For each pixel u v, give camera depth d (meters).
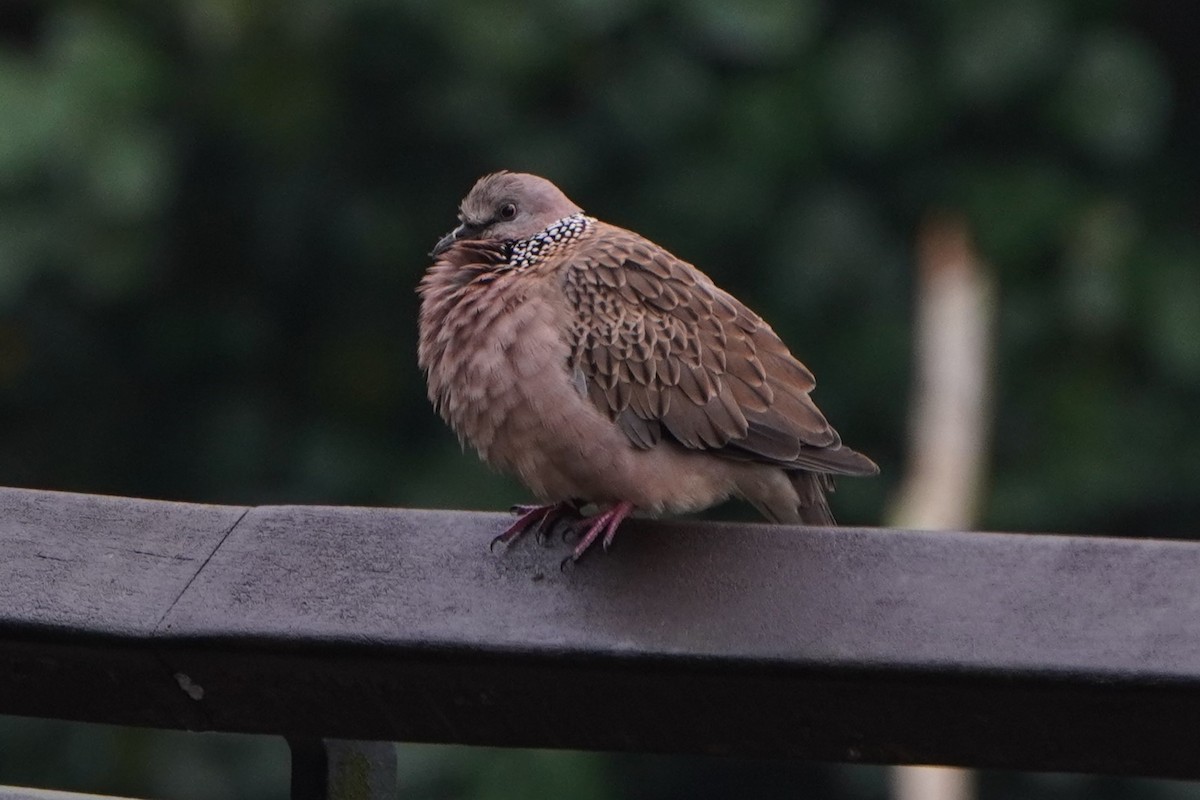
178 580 4.84
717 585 4.66
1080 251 14.62
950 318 10.63
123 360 15.09
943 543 4.60
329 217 14.91
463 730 5.01
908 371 14.69
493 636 4.62
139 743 13.44
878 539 4.64
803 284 14.71
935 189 14.91
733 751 4.95
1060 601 4.43
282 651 4.70
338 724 5.07
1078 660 4.31
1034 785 15.00
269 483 14.98
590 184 14.73
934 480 10.39
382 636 4.65
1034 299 14.84
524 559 4.78
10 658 5.00
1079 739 4.59
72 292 14.32
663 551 4.73
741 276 14.94
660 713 4.80
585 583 4.71
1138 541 4.50
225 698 5.02
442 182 14.98
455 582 4.75
